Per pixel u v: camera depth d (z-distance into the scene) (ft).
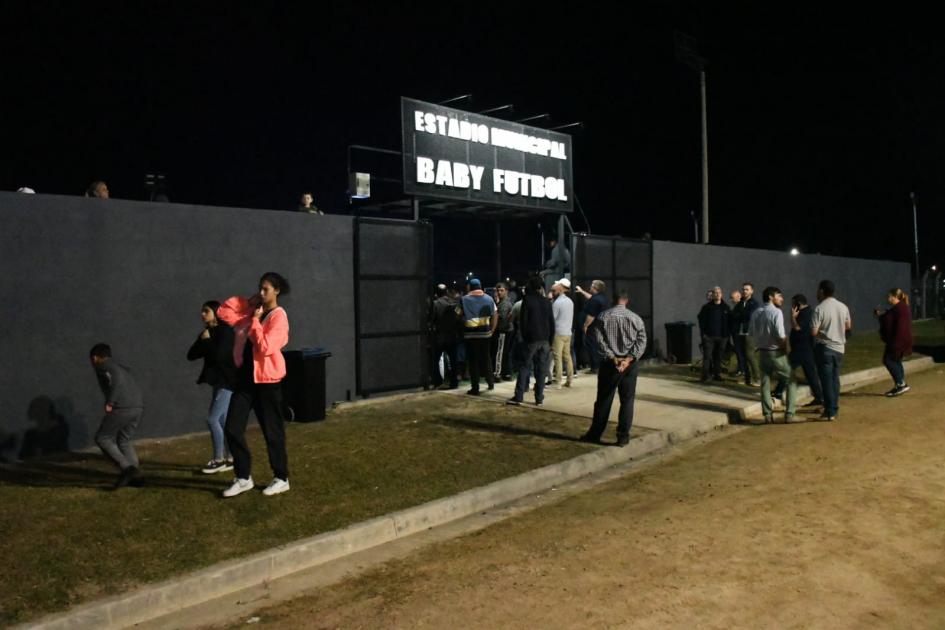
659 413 34.94
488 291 51.83
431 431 30.99
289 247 35.14
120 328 29.84
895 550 17.89
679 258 58.59
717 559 17.58
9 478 24.27
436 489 22.88
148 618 15.46
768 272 68.90
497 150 46.78
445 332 41.45
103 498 21.81
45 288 28.02
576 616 14.80
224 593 16.61
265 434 22.09
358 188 43.68
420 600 15.89
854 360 54.08
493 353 45.44
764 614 14.69
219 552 17.74
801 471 25.25
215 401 24.71
